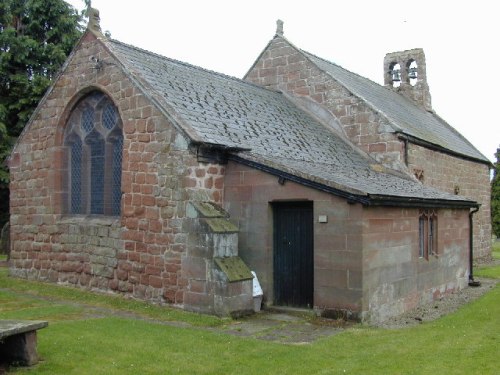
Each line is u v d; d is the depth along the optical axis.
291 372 7.55
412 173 17.67
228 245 11.98
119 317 11.21
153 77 13.95
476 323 11.30
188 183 12.17
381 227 12.04
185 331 9.93
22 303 12.78
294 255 12.54
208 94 15.27
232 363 7.93
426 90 27.91
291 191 12.17
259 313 12.13
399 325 11.62
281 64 20.52
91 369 7.47
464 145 25.92
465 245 17.88
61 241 15.26
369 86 23.08
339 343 9.23
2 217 26.73
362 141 18.23
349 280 11.32
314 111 19.48
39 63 28.02
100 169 14.67
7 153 24.88
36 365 7.57
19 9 28.52
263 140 14.22
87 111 15.09
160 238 12.65
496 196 45.00
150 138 12.91
